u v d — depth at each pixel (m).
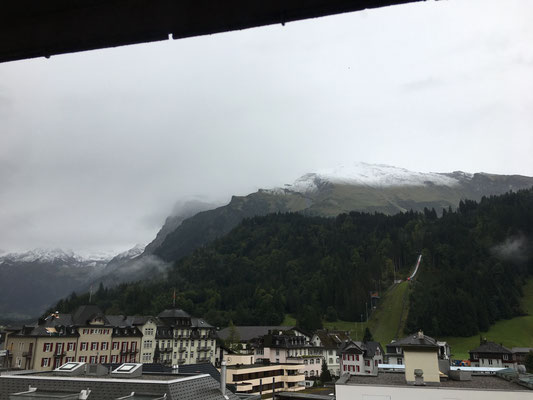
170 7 6.80
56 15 7.30
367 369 119.81
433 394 26.73
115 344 104.12
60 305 197.25
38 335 89.44
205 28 6.89
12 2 7.12
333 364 131.50
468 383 29.69
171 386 25.94
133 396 25.25
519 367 32.16
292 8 6.37
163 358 115.00
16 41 7.68
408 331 185.12
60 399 23.56
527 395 25.50
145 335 112.25
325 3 6.23
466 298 184.38
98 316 102.62
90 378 27.47
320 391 77.25
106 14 7.09
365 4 6.10
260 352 124.75
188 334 125.12
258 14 6.55
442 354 107.81
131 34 7.23
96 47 7.51
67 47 7.61
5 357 89.50
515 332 176.75
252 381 81.00
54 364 91.25
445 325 179.62
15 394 24.22
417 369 28.69
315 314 197.50
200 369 56.59
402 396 27.09
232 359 93.12
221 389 30.11
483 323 180.00
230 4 6.57
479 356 117.44
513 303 197.12
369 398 27.50
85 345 97.88
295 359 115.75
